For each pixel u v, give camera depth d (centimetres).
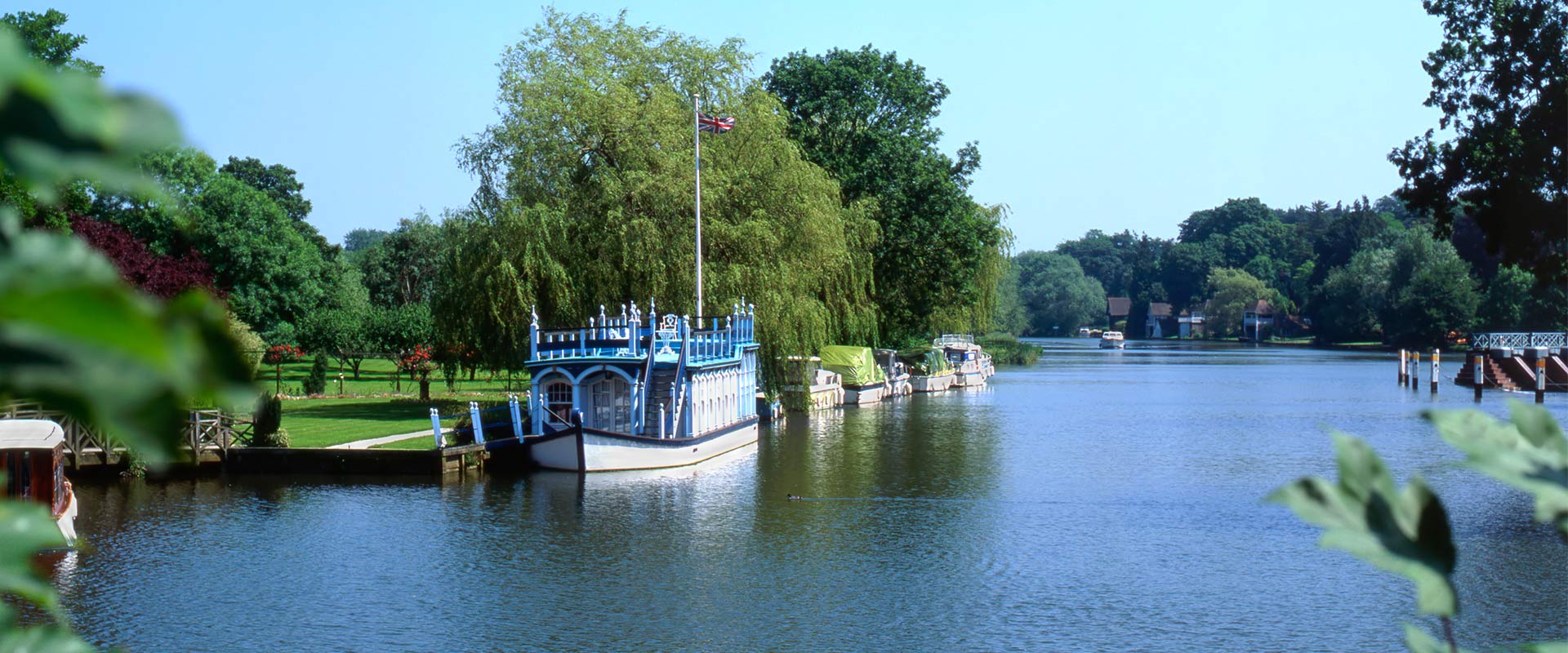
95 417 104
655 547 2939
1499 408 6969
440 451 3956
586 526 3170
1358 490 200
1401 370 9338
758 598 2464
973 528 3178
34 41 4209
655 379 4375
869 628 2262
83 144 107
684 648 2142
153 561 2764
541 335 4269
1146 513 3391
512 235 4959
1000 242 9338
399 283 12162
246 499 3550
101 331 105
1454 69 4038
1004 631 2233
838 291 6191
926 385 8725
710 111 5441
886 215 7119
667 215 5125
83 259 112
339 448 4031
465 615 2341
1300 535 3053
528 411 4550
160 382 107
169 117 112
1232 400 7819
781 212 5488
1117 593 2503
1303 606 2392
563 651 2130
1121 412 6850
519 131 5088
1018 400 7919
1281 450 4966
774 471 4216
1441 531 195
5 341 103
